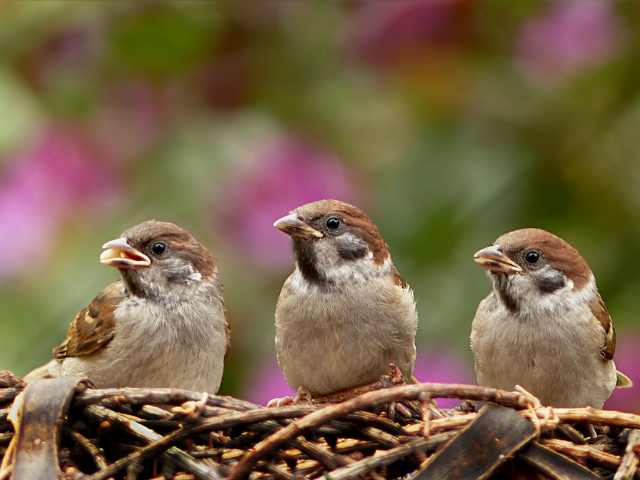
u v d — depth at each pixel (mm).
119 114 11766
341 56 12117
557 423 7195
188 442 7375
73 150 11422
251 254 11320
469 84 12141
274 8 12023
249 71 12008
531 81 12203
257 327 11148
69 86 11680
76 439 7383
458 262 11539
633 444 7238
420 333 11266
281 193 11516
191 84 11930
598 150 12172
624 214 11992
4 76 11266
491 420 7133
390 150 12078
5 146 11094
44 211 11219
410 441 7215
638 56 12039
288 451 7320
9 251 11109
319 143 11859
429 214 11719
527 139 12133
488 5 12047
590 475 7062
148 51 11773
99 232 11258
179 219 11367
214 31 11922
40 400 7270
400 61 12078
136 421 7438
